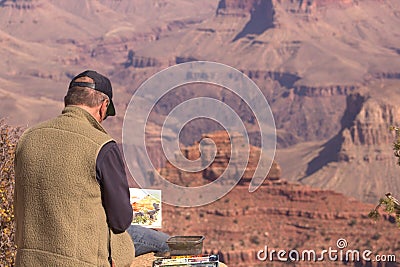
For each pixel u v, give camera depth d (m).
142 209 9.53
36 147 6.36
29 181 6.32
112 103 6.78
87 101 6.51
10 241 10.88
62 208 6.23
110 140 6.41
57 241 6.23
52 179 6.25
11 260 10.85
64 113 6.50
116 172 6.36
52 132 6.38
